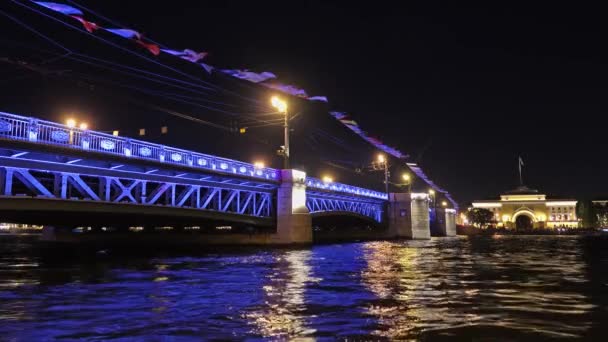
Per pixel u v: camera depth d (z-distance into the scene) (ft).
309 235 156.04
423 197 284.20
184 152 110.63
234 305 36.11
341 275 59.06
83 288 46.42
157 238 180.86
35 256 103.19
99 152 88.74
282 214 153.38
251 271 64.95
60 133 82.28
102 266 74.18
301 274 60.54
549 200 573.74
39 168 81.87
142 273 62.23
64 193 86.89
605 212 577.84
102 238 193.26
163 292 43.52
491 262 82.64
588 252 120.67
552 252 119.85
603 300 38.52
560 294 41.98
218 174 121.39
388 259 90.74
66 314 32.55
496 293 42.57
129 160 95.25
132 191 124.88
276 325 29.07
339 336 26.35
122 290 44.93
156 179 106.83
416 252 119.44
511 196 587.68
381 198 270.87
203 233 169.68
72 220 128.98
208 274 60.75
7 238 292.81
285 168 155.63
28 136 76.89
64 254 112.06
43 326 28.78
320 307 35.22
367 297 40.11
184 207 115.44
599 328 28.43
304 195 159.74
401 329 28.02
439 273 61.62
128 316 31.83
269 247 145.38
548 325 29.17
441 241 231.09
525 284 49.34
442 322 29.94
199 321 30.19
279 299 39.09
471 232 467.11
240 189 138.31
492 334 26.91
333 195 201.57
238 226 165.17
